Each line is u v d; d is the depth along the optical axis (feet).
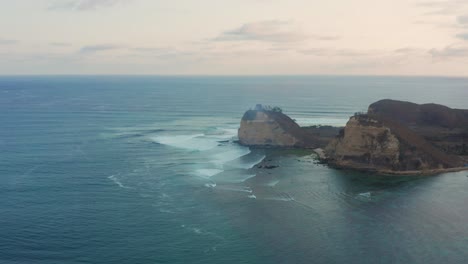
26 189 265.95
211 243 190.39
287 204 241.35
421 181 293.84
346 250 184.75
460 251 183.93
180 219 217.15
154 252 181.68
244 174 304.71
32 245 187.83
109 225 209.26
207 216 221.66
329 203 244.01
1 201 243.40
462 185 283.59
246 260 175.42
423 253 182.19
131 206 235.61
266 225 210.59
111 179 288.92
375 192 266.36
